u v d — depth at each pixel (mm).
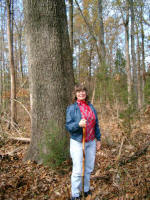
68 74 3615
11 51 8047
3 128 6242
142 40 11766
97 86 5602
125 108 5602
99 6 8273
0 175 3059
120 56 5941
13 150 4477
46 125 3494
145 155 4336
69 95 3621
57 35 3438
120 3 8664
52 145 3260
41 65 3432
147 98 7117
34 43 3414
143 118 6906
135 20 10172
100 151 4547
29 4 3352
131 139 5340
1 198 2508
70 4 8109
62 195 2713
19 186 2846
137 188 2916
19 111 9070
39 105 3508
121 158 4102
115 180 3125
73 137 2553
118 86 5543
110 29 12180
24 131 6430
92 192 2834
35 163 3547
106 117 6547
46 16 3344
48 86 3459
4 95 9305
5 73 10977
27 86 10164
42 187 2861
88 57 10469
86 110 2572
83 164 2393
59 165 3385
